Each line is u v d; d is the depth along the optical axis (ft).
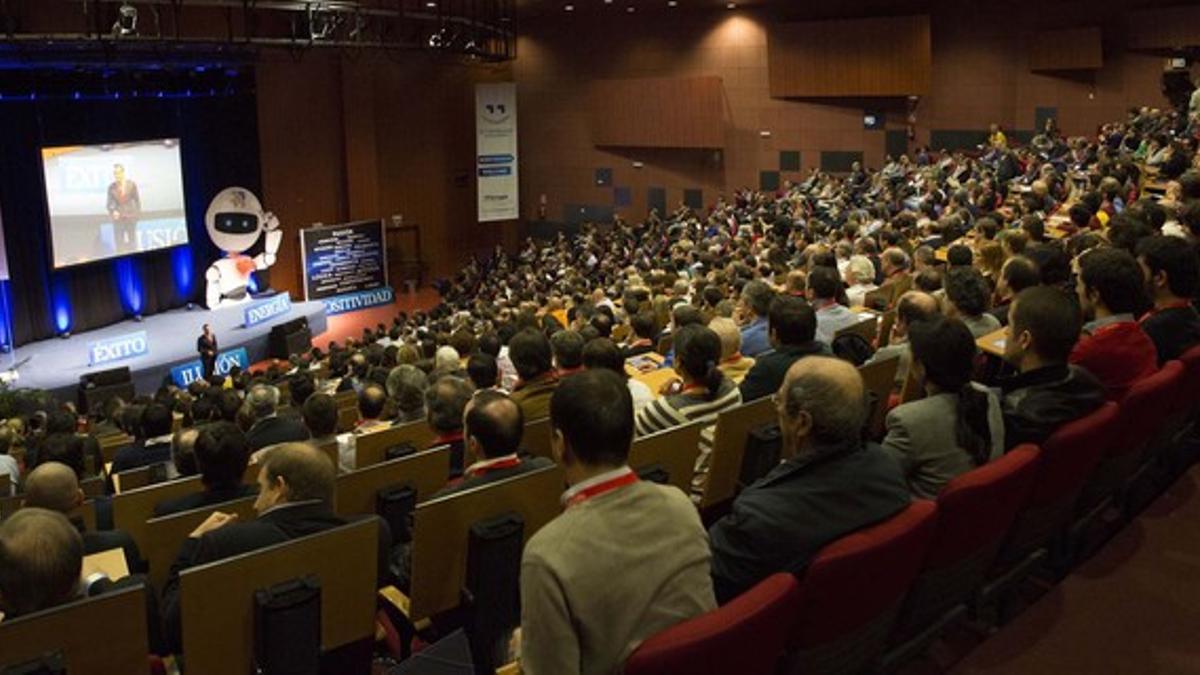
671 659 6.99
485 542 12.14
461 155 92.07
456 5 79.25
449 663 8.68
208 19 67.36
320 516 12.02
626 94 89.35
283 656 10.85
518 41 93.81
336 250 81.30
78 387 56.13
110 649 9.99
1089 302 13.61
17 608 9.91
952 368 10.86
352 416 27.17
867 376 15.69
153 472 21.33
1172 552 11.64
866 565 8.57
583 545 7.32
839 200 67.41
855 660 9.28
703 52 86.79
